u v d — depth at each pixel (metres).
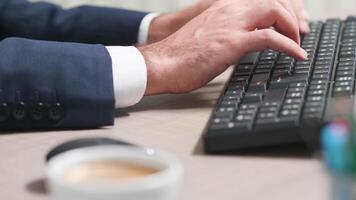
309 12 1.69
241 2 0.84
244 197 0.47
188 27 0.83
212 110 0.74
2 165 0.57
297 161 0.54
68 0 1.73
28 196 0.49
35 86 0.68
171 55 0.79
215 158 0.57
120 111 0.76
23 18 1.16
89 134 0.67
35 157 0.59
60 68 0.70
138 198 0.37
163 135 0.65
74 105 0.69
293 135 0.56
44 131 0.69
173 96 0.82
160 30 1.09
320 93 0.66
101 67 0.72
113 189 0.36
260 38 0.79
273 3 0.85
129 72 0.74
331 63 0.81
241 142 0.57
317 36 0.97
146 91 0.76
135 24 1.10
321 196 0.46
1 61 0.69
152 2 1.82
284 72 0.78
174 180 0.39
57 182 0.37
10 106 0.68
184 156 0.57
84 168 0.41
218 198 0.47
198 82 0.78
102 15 1.12
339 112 0.57
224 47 0.79
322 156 0.36
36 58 0.70
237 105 0.65
